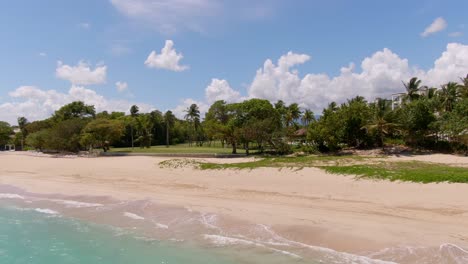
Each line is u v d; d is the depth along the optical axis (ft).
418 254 40.37
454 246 41.42
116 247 50.70
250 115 240.12
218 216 61.67
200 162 131.13
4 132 352.90
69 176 126.62
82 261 46.70
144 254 47.29
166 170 124.77
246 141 188.65
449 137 164.04
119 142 352.69
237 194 83.20
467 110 164.14
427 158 146.72
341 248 44.47
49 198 87.20
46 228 62.03
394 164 117.39
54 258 48.37
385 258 40.40
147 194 86.33
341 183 82.94
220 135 194.70
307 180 89.71
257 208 66.80
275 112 253.85
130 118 356.79
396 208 62.13
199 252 46.52
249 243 48.55
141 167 136.46
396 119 171.01
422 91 223.10
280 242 48.16
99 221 64.54
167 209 68.95
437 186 69.46
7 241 55.93
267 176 98.73
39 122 334.85
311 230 51.31
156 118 395.55
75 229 60.59
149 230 57.57
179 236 53.62
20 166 169.37
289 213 61.82
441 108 205.26
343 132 180.86
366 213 59.98
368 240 45.70
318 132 182.19
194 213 64.75
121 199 80.64
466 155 151.53
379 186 76.43
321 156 163.63
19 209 76.84
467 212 55.83
